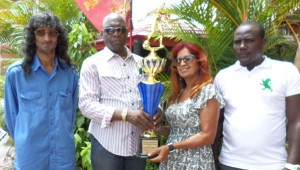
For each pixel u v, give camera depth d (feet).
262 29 8.65
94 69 9.39
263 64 8.54
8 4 24.48
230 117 8.70
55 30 8.64
